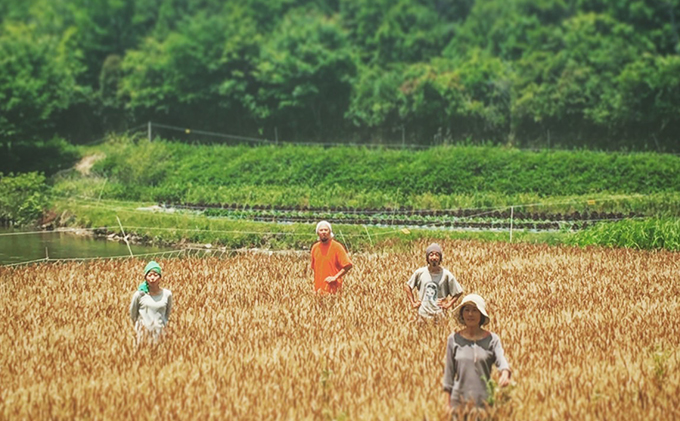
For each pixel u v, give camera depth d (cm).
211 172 3603
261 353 848
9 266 1691
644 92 3916
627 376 737
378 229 2295
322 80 4453
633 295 1241
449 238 2095
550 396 686
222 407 661
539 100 4056
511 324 969
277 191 3191
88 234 2684
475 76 4297
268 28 5494
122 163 3712
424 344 870
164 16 5775
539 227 2433
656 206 2616
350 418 640
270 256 1791
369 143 4350
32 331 982
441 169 3294
